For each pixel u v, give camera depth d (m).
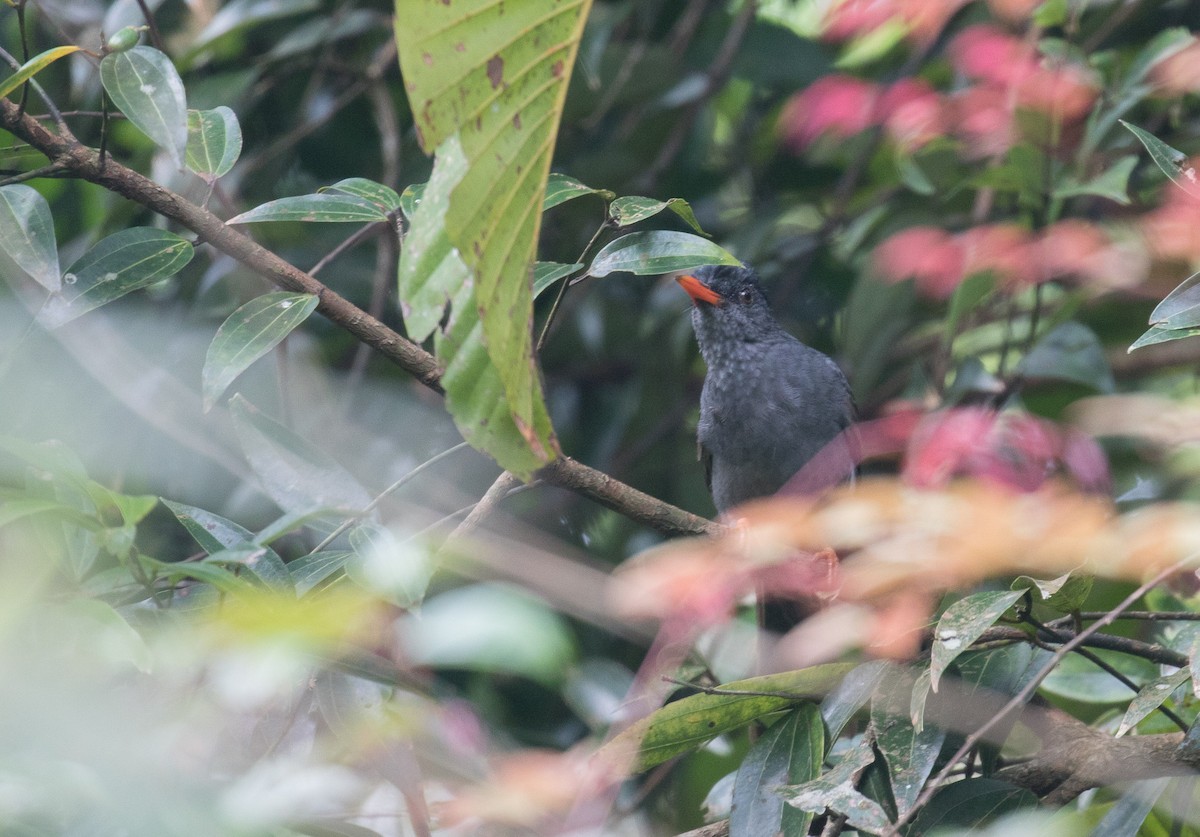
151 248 6.05
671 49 11.67
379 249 11.34
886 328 11.08
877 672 6.15
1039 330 10.62
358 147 12.27
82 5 11.12
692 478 12.25
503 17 3.54
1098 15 11.29
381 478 10.57
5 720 2.88
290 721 5.08
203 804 3.13
